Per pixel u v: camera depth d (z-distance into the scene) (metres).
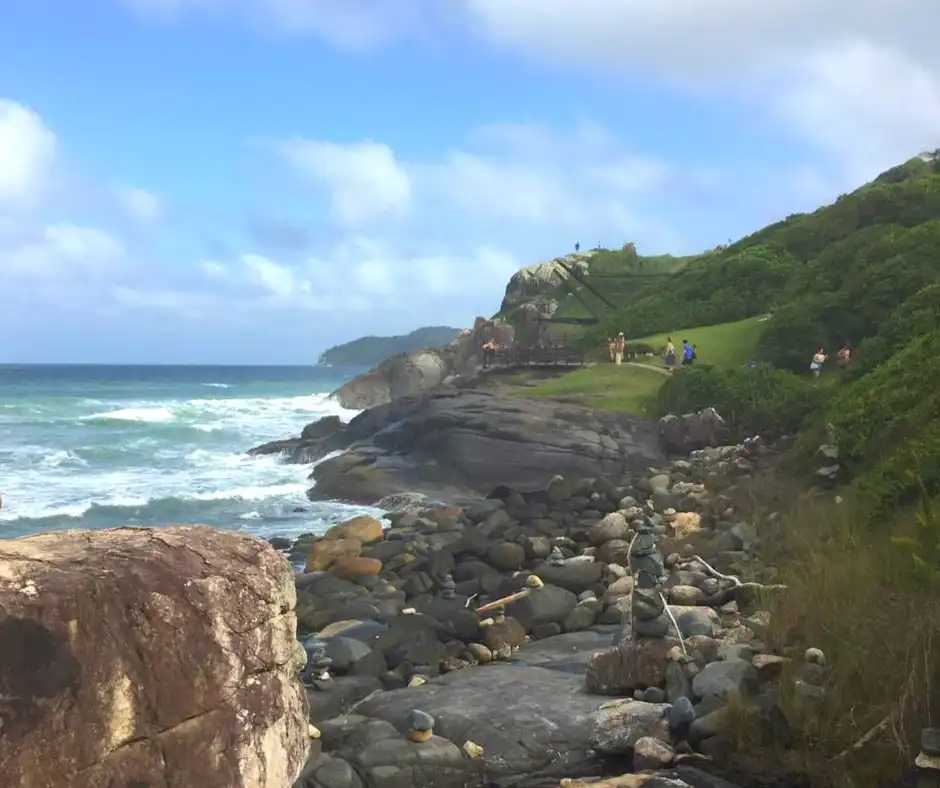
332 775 6.36
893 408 15.39
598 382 33.53
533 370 39.16
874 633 6.73
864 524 10.92
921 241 33.12
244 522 21.59
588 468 24.52
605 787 5.91
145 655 3.06
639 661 7.98
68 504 22.55
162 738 3.02
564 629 11.18
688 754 6.36
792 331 32.78
